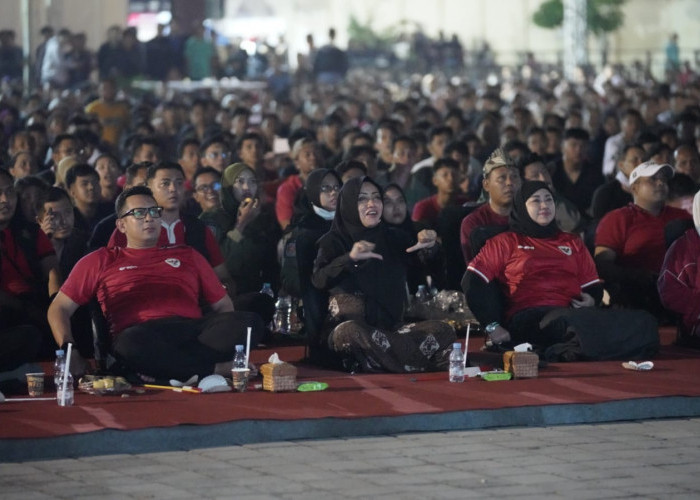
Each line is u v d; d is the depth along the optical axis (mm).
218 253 10391
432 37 57562
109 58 30812
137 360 8688
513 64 50938
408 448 7367
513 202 10117
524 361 8859
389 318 9469
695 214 10141
